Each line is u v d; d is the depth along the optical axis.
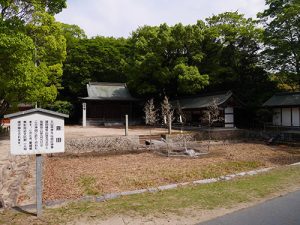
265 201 6.21
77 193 8.09
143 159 14.17
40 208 5.37
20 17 16.20
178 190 7.29
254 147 18.70
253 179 8.43
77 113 40.75
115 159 14.20
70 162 13.31
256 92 30.55
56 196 7.73
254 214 5.43
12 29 11.61
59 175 10.39
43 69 16.59
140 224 4.95
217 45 31.09
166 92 35.88
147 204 6.02
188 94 35.66
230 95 26.30
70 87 40.47
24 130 5.38
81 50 40.03
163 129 27.00
